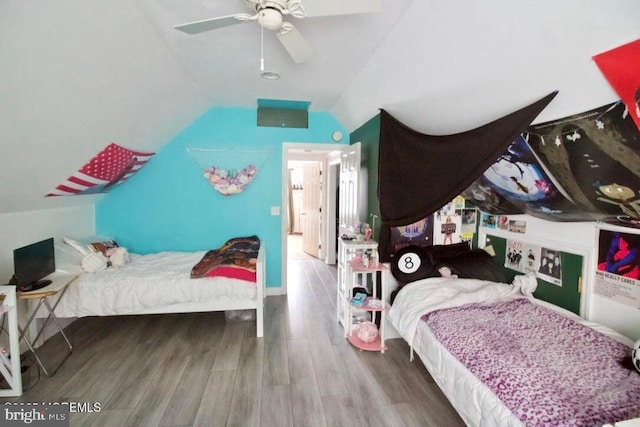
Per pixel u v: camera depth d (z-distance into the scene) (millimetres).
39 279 2393
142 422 1856
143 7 1685
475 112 1865
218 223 3963
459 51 1541
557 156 1713
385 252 2746
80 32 1560
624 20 954
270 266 4070
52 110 1870
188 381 2240
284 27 1482
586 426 1206
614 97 1224
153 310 2789
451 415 1928
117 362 2471
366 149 3354
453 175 2031
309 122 4000
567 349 1737
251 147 3924
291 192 9094
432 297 2404
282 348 2703
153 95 2621
